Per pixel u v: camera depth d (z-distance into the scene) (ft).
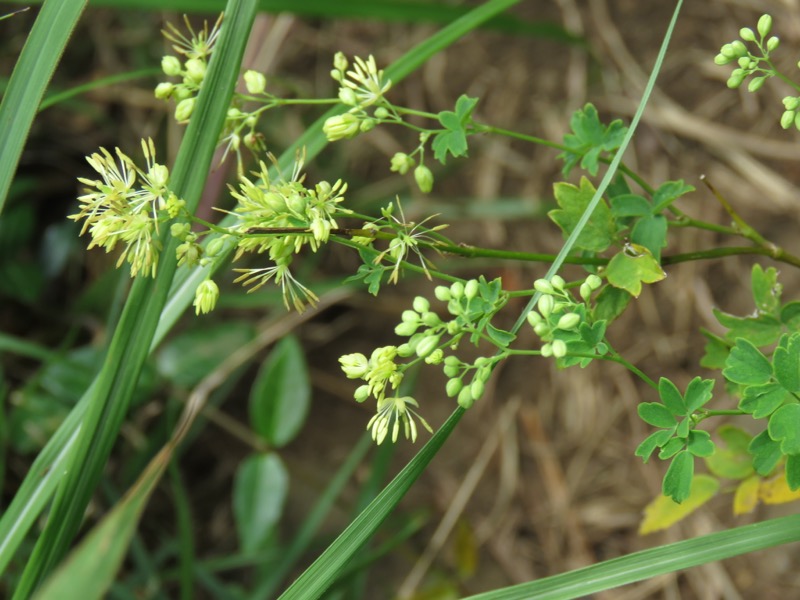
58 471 1.15
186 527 1.43
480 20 1.27
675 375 1.89
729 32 1.97
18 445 1.62
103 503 1.69
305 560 1.86
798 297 1.81
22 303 1.89
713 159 1.97
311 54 2.15
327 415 2.01
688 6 2.01
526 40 2.10
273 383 1.53
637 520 1.85
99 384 1.10
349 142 2.08
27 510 1.15
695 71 2.00
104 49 2.12
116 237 1.00
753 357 1.02
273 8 1.40
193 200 1.10
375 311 2.03
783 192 1.89
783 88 1.91
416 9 1.48
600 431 1.92
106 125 2.06
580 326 1.03
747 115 1.95
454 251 1.08
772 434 1.01
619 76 2.04
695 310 1.90
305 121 2.06
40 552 1.10
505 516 1.92
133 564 1.79
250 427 1.99
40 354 1.58
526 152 2.07
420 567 1.79
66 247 1.93
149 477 1.03
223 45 1.11
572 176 2.03
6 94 1.13
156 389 1.69
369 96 1.11
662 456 1.03
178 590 1.84
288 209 1.01
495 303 1.04
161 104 2.05
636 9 2.05
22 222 1.93
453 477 1.94
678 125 1.98
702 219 1.93
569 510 1.89
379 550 1.55
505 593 1.09
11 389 1.85
